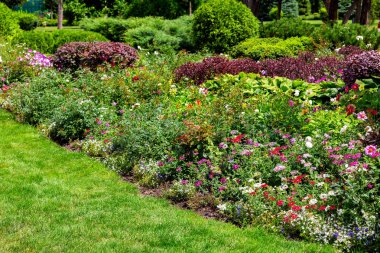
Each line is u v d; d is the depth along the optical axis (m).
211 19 15.26
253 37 15.55
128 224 4.62
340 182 4.95
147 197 5.43
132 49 11.18
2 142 7.30
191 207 5.17
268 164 5.37
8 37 15.27
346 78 8.16
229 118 6.35
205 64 9.92
